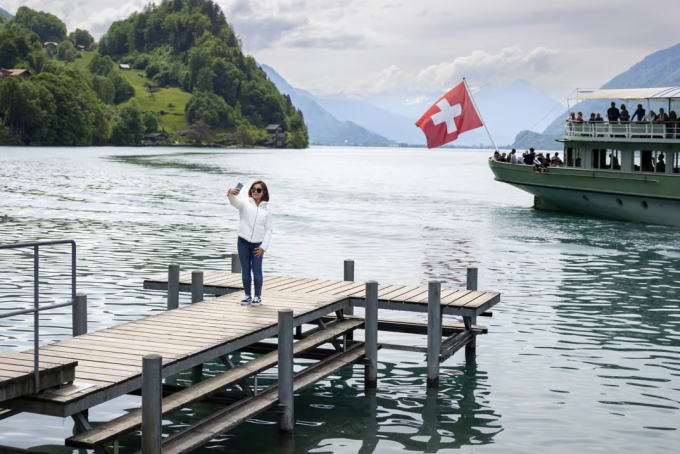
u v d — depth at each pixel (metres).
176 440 9.26
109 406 12.01
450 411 12.16
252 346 14.20
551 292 22.08
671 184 39.31
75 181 69.12
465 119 46.59
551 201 47.47
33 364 8.67
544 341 16.55
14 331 16.20
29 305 18.83
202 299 14.54
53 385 8.49
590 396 12.93
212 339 10.79
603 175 42.53
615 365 14.78
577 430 11.36
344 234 35.41
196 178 78.38
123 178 75.56
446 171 122.62
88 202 48.50
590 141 43.91
